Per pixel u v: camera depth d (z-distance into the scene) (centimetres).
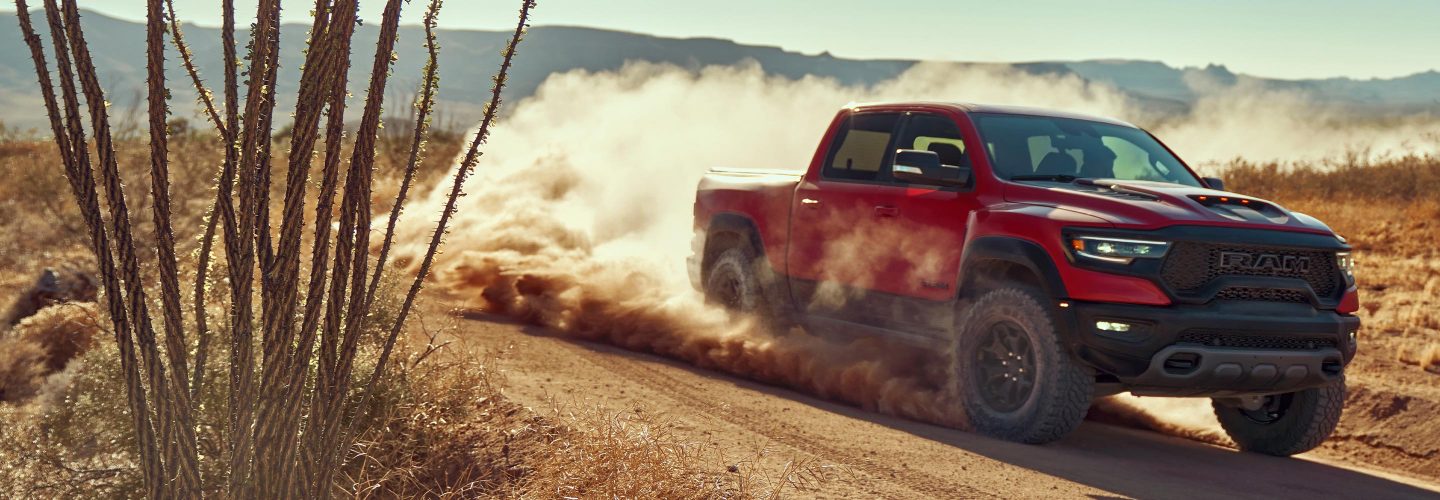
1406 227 1823
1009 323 643
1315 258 614
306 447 321
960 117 724
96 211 296
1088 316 596
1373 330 1074
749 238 873
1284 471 628
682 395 698
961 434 644
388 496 491
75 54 286
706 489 443
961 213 688
